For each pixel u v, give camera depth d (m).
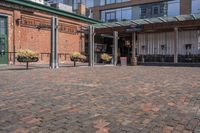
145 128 5.07
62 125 5.25
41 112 6.20
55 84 10.59
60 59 32.69
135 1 41.03
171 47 32.59
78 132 4.86
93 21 38.34
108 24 33.38
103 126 5.18
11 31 26.94
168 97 7.88
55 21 22.16
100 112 6.20
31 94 8.35
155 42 33.78
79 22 35.81
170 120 5.55
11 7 26.73
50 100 7.49
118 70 18.78
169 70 18.97
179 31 31.98
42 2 33.34
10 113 6.11
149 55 34.25
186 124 5.27
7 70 17.84
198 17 27.92
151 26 30.89
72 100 7.50
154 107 6.66
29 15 28.83
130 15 41.84
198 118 5.68
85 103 7.12
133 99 7.62
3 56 26.22
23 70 17.94
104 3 44.44
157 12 39.16
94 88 9.62
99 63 32.56
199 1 35.47
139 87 9.85
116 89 9.40
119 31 32.97
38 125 5.25
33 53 20.03
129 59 38.50
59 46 32.56
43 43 30.61
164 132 4.84
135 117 5.79
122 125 5.25
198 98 7.70
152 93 8.56
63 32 33.28
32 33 29.20
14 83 10.76
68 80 11.95
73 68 21.08
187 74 15.26
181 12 36.88
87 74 15.09
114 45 31.05
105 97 7.93
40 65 25.11
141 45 34.88
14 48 27.14
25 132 4.86
